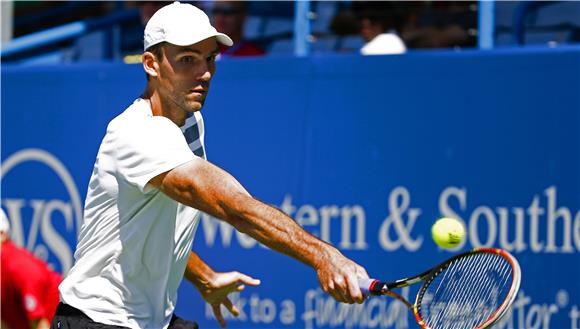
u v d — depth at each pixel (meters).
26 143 28.33
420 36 26.70
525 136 23.86
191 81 13.73
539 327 23.61
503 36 26.05
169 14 13.64
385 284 13.69
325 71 25.53
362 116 25.16
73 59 31.12
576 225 23.42
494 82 24.12
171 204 13.73
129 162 13.12
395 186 24.78
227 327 25.91
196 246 26.16
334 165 25.33
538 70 23.80
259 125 26.06
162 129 13.09
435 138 24.53
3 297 22.34
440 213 24.39
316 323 25.12
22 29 33.41
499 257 14.47
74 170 27.88
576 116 23.52
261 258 25.64
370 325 24.62
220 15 27.94
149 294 14.23
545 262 23.62
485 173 24.12
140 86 27.45
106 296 14.06
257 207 12.37
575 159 23.50
